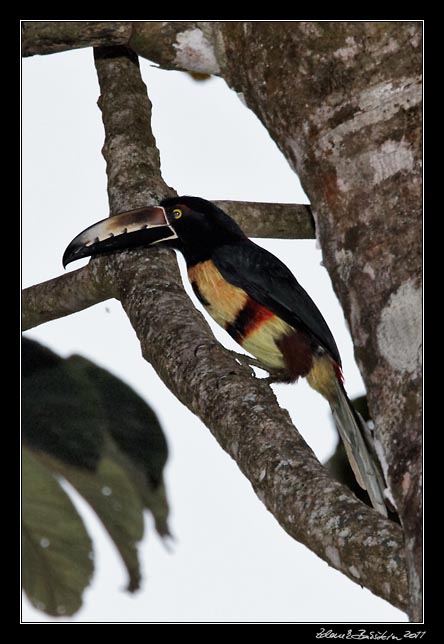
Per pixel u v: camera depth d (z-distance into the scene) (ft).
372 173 25.18
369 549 20.51
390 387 22.97
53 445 26.00
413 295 23.44
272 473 22.94
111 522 25.93
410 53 25.38
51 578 25.41
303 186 27.02
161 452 27.76
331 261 25.50
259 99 28.32
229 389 25.63
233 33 28.73
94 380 27.84
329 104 26.14
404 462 21.68
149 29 29.94
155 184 36.32
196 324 28.86
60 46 30.86
